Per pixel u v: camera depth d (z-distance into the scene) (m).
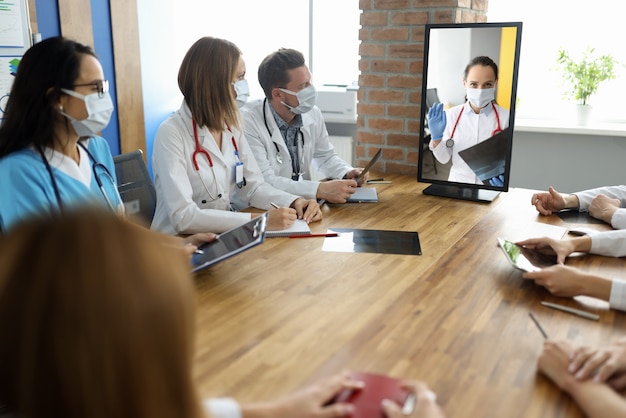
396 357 1.17
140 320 0.41
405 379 1.08
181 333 0.44
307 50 4.66
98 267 0.41
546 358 1.11
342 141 4.26
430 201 2.44
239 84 2.70
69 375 0.40
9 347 0.40
